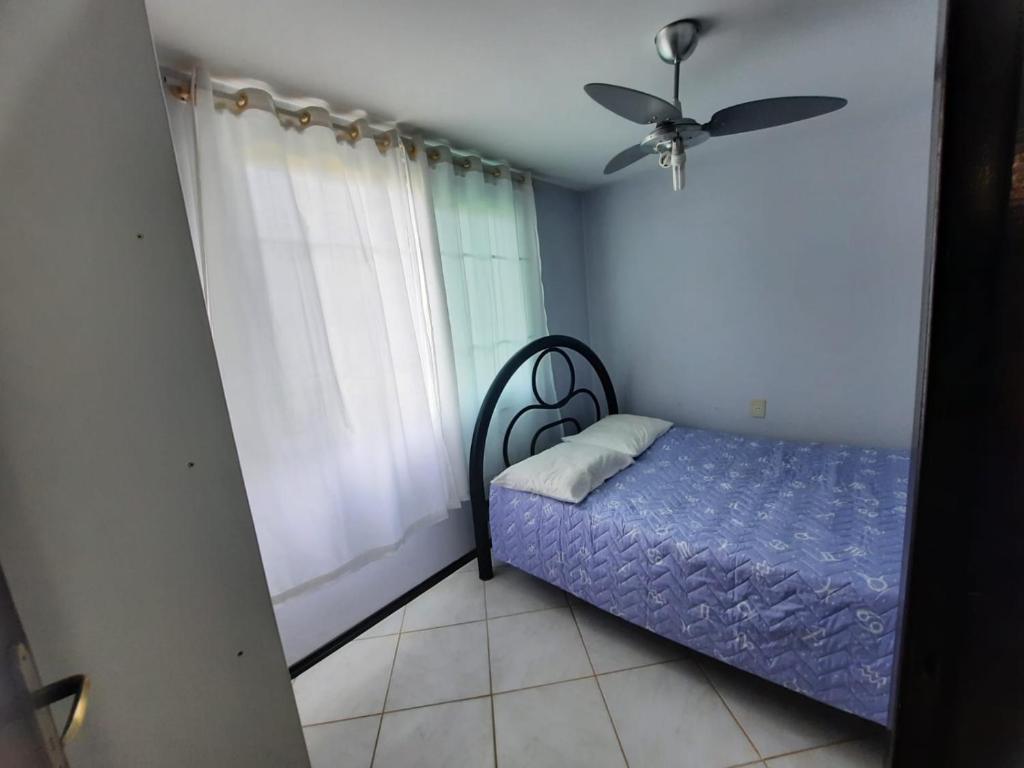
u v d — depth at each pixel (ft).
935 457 1.14
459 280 7.22
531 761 4.45
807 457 7.15
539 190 9.23
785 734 4.49
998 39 0.95
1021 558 1.07
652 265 9.62
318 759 4.67
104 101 2.16
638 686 5.20
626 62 4.89
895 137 6.84
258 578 2.77
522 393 8.64
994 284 1.02
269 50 4.17
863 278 7.43
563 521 6.07
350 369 5.71
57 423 2.08
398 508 6.22
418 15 3.83
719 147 8.03
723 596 4.63
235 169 4.69
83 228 2.13
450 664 5.78
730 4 4.04
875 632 3.82
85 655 2.19
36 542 2.04
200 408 2.50
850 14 4.30
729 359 9.04
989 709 1.18
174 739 2.50
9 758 1.49
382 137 6.04
